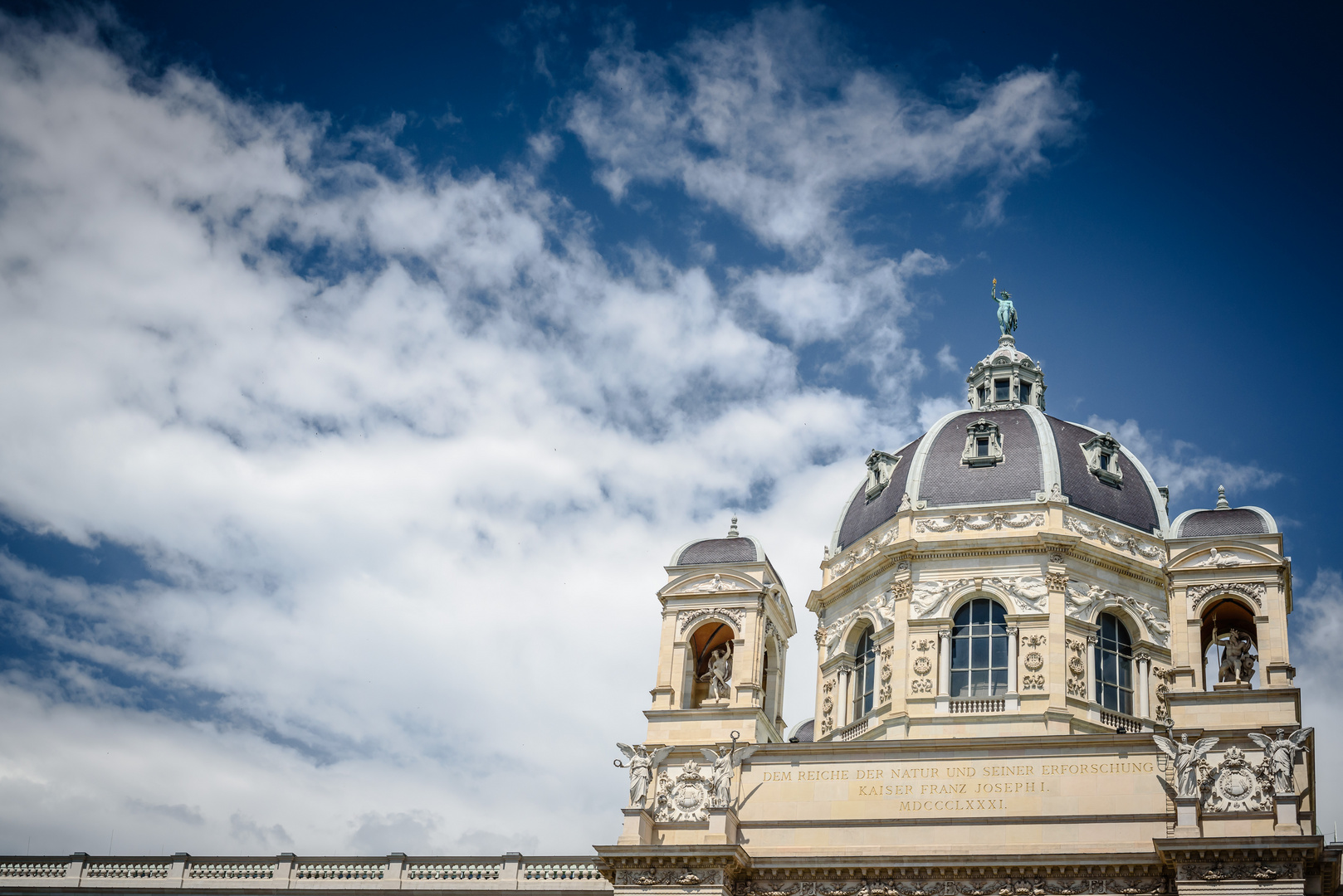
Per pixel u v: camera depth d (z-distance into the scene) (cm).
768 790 6719
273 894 7088
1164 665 7525
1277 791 5941
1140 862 5969
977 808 6431
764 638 7425
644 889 6356
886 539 7894
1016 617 7400
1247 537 6712
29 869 7369
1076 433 8288
